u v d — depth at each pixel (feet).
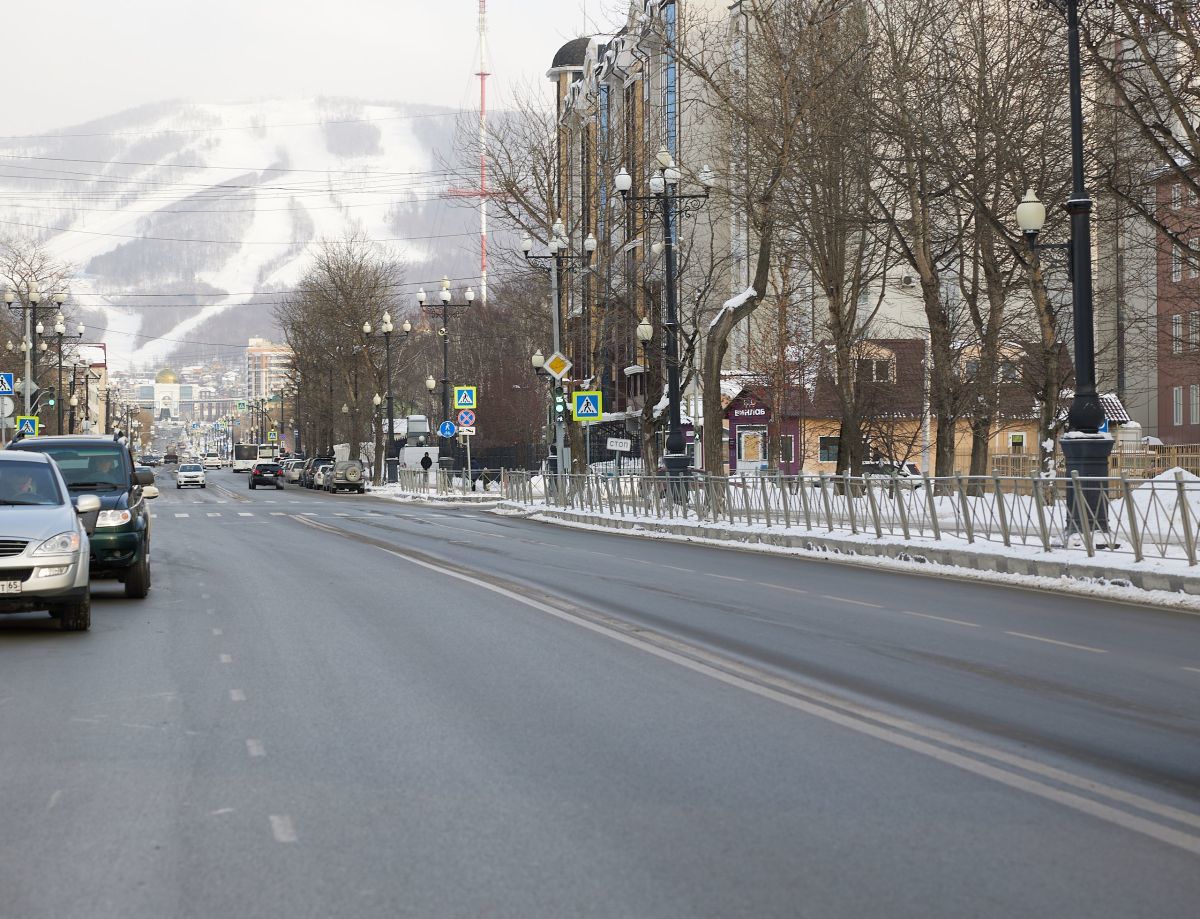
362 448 456.04
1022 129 161.38
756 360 250.37
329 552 123.44
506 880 26.20
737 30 193.36
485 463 431.84
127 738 40.68
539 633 64.69
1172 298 189.98
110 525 81.35
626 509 176.55
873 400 252.42
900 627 67.46
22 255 397.39
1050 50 158.81
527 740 39.83
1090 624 69.10
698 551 126.93
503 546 132.46
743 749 38.50
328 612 74.23
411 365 542.98
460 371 511.81
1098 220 161.58
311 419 556.51
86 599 67.15
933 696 47.57
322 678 51.70
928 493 112.98
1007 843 28.71
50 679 52.54
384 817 31.09
